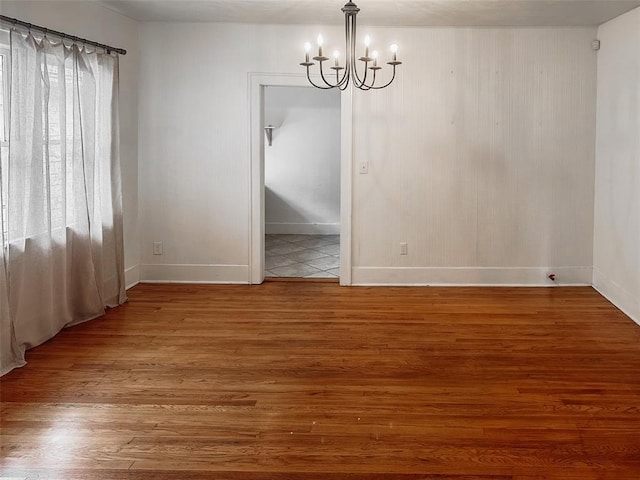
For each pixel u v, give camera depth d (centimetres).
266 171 970
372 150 621
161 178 629
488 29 606
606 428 317
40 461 282
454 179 623
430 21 580
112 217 539
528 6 516
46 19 445
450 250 631
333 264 744
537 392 363
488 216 626
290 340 461
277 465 281
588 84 610
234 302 568
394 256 634
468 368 403
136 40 610
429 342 456
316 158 964
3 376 385
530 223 625
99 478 268
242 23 606
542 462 284
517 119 614
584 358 421
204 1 514
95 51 509
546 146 617
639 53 508
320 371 398
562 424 322
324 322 507
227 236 635
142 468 277
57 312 466
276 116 955
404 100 615
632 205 521
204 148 625
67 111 468
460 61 610
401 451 294
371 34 608
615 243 561
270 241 911
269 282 648
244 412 336
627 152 532
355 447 297
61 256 464
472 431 314
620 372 395
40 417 328
